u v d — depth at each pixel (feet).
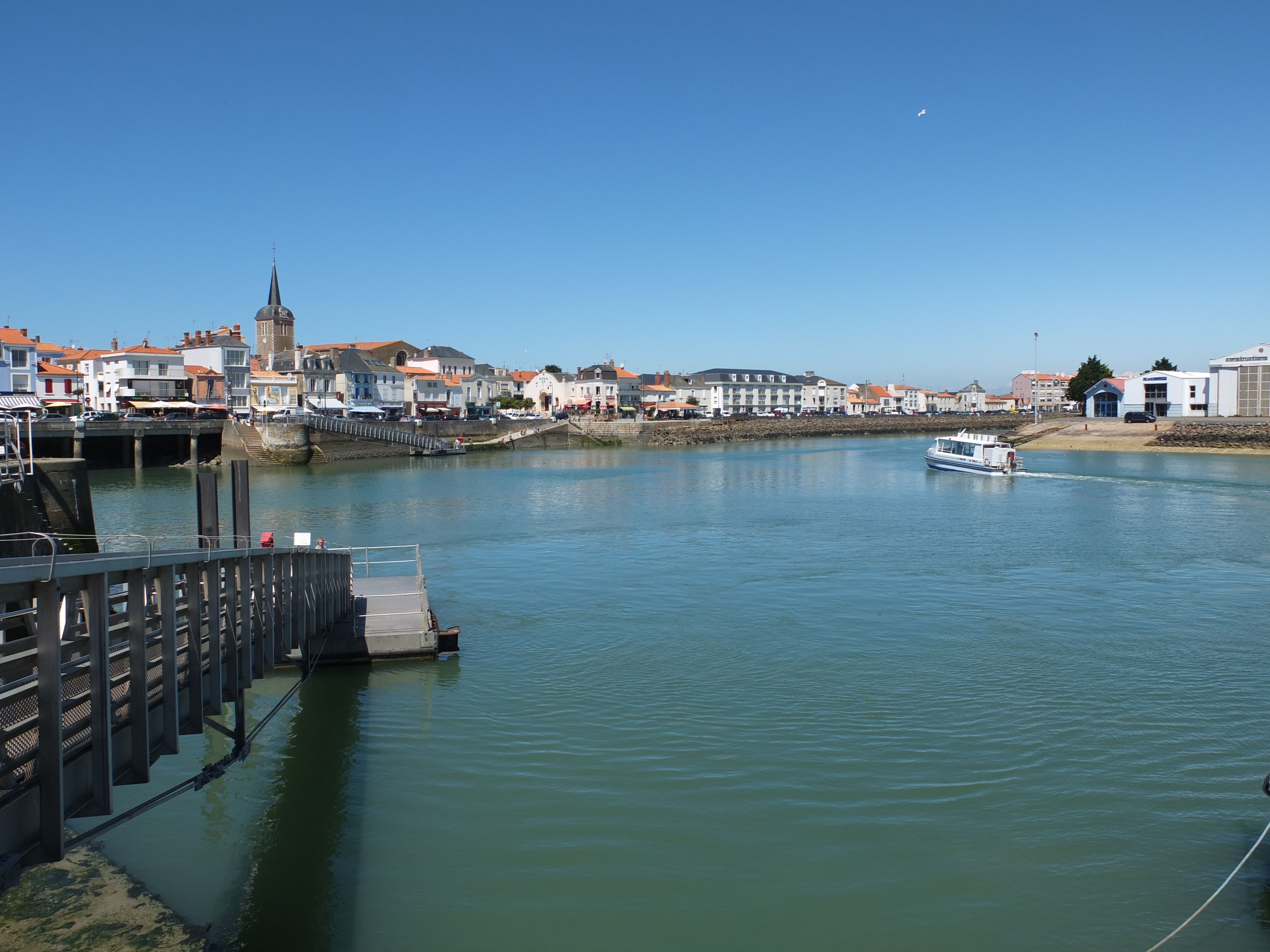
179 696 41.45
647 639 92.02
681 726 68.33
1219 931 43.34
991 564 132.87
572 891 46.73
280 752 64.03
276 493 238.27
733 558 139.64
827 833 52.37
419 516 192.44
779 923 44.14
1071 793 56.95
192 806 55.62
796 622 98.68
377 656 84.23
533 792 57.62
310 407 445.37
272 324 523.70
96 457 305.94
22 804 28.12
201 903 45.24
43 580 27.14
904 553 142.41
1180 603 106.83
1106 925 43.91
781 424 592.19
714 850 50.62
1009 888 46.88
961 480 273.75
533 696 75.25
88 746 31.81
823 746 64.39
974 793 57.00
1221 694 74.18
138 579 34.14
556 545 153.58
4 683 36.06
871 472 309.22
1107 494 230.27
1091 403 511.40
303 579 66.74
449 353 639.76
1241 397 438.81
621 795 57.21
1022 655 85.40
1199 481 257.96
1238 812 54.49
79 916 43.88
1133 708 71.20
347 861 49.37
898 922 44.19
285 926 43.45
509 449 451.94
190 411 361.10
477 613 104.53
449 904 45.50
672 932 43.47
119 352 396.57
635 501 220.64
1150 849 50.49
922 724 68.13
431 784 58.70
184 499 219.20
